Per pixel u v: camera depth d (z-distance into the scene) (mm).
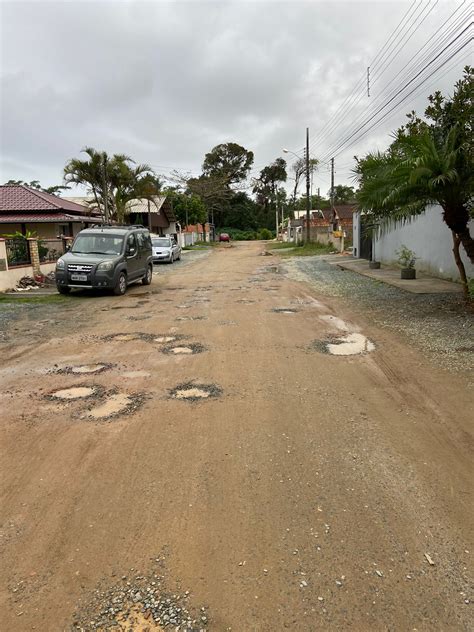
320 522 2975
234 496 3264
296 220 63719
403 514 3055
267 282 16391
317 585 2471
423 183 9016
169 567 2611
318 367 6188
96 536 2875
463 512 3078
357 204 10242
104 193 28984
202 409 4793
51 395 5258
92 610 2342
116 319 9773
